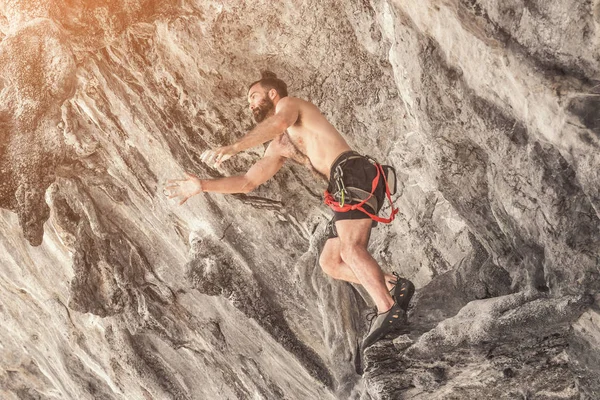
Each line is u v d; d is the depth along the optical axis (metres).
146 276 8.16
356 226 5.30
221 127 7.23
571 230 4.75
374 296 5.21
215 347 8.28
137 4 6.55
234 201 7.62
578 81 4.32
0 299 9.48
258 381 8.21
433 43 4.94
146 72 7.05
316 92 6.95
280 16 6.52
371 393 5.39
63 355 9.51
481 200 5.45
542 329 4.87
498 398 5.38
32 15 6.20
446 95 5.02
